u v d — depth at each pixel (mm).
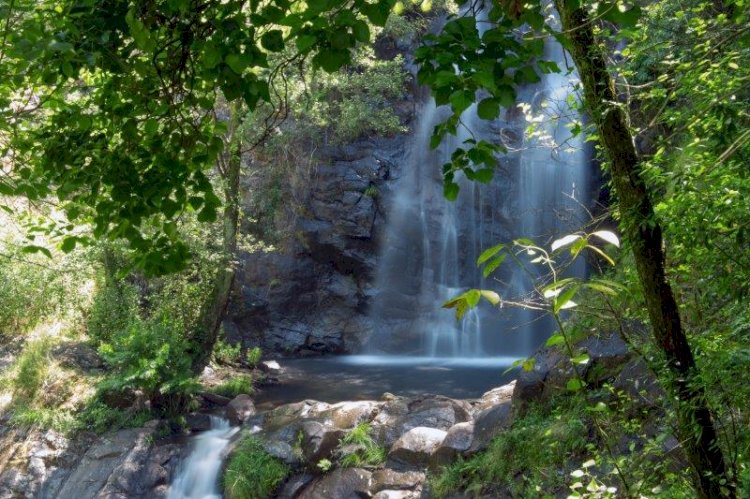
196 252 13336
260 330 20016
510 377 15836
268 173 19609
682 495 2832
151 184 3473
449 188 3082
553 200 19438
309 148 19969
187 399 12125
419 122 20984
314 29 2521
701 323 3045
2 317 13578
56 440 10609
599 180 18844
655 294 2568
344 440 9453
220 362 16172
